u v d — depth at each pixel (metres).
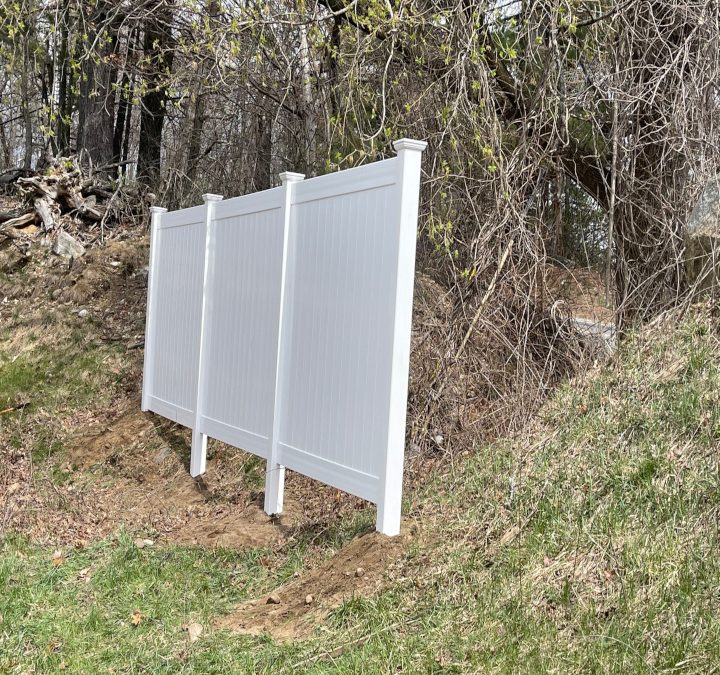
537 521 4.26
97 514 6.73
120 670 4.00
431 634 3.66
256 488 6.57
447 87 6.26
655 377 5.20
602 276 7.38
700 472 4.07
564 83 6.35
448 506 4.97
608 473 4.40
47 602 4.86
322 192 5.32
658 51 6.36
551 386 6.16
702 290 5.62
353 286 4.93
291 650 3.87
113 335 10.26
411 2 5.90
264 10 6.47
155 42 8.27
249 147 11.17
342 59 6.72
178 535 6.07
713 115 5.99
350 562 4.63
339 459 5.01
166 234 8.27
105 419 8.77
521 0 6.30
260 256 6.14
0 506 6.99
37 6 8.12
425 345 6.34
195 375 7.30
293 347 5.63
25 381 9.57
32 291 11.59
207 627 4.40
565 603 3.54
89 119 15.09
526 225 6.47
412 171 4.51
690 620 3.17
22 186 13.20
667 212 6.33
